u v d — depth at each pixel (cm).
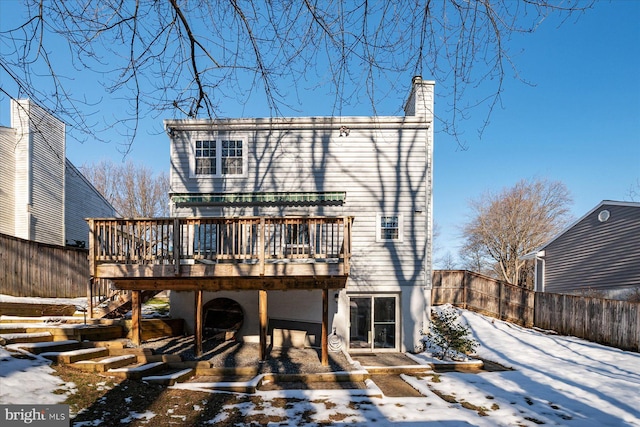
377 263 1082
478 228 3472
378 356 1009
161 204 3466
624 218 1438
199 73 555
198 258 785
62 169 1619
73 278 1352
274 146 1102
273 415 533
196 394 604
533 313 1416
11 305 853
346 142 1108
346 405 585
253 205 1073
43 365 573
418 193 1103
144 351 763
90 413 472
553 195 3181
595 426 532
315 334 1041
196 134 1100
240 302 1066
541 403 625
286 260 838
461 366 891
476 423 527
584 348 1073
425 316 1098
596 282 1569
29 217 1388
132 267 783
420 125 1105
